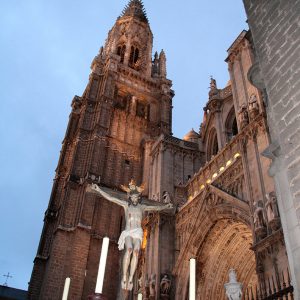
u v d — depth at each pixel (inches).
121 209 1923.0
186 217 1277.1
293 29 443.2
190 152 1633.9
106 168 2057.1
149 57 2977.4
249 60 1190.3
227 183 1117.1
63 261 1670.8
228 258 1151.0
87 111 2290.8
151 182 1572.3
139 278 1338.6
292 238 374.6
